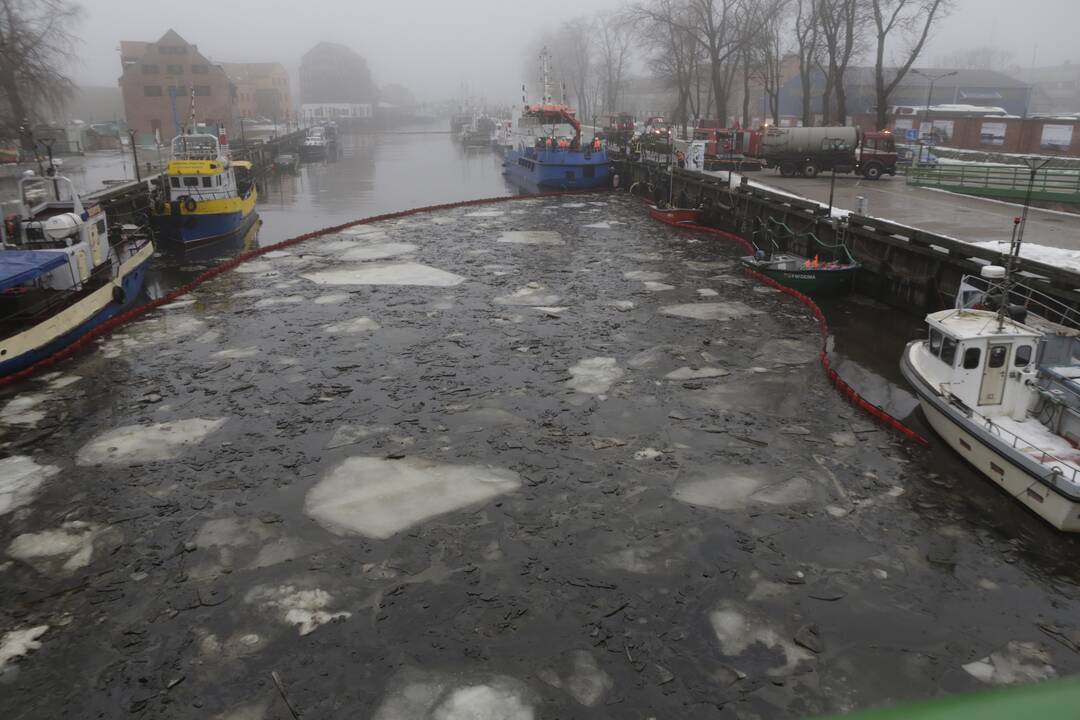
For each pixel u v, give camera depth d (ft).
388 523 34.42
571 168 151.84
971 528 33.55
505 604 29.19
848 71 228.43
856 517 34.58
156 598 29.55
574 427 43.96
